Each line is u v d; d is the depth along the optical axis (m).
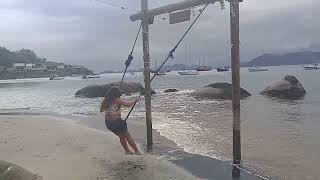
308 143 12.56
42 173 8.56
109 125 10.58
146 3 11.05
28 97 46.75
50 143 11.95
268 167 9.45
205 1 9.59
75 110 26.38
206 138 13.27
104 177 8.36
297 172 9.05
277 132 14.90
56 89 69.75
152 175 8.57
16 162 9.52
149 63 11.48
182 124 16.89
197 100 30.52
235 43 9.01
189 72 155.88
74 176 8.38
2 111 26.16
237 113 9.41
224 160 9.95
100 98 38.62
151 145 11.58
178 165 9.44
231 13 8.93
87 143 11.95
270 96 34.09
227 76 117.94
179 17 10.30
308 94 35.22
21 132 14.22
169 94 38.88
